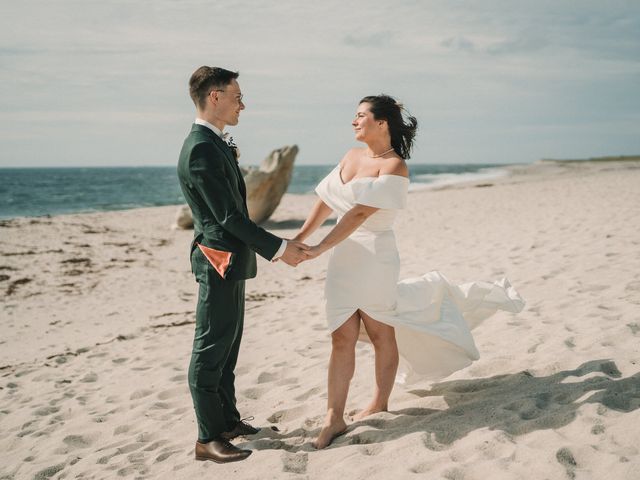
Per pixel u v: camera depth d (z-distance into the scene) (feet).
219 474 9.46
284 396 13.30
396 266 10.77
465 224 46.73
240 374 15.76
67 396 16.14
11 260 42.42
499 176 160.97
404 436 9.66
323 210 11.73
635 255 22.20
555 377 11.29
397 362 11.20
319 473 9.05
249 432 11.21
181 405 14.16
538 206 52.65
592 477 7.56
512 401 10.34
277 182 57.41
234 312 10.19
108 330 24.75
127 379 16.94
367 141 10.75
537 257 25.53
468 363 11.25
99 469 10.91
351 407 12.04
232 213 9.67
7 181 250.37
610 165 187.11
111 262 41.55
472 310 11.92
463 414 10.41
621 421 8.91
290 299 25.93
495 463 8.21
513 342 14.06
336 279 10.75
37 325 26.61
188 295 31.35
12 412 15.40
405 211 60.90
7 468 11.94
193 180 9.73
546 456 8.13
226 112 10.06
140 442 12.12
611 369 11.32
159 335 22.40
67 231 57.62
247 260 10.16
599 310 15.53
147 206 106.73
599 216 37.06
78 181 251.60
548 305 17.15
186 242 50.49
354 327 10.75
